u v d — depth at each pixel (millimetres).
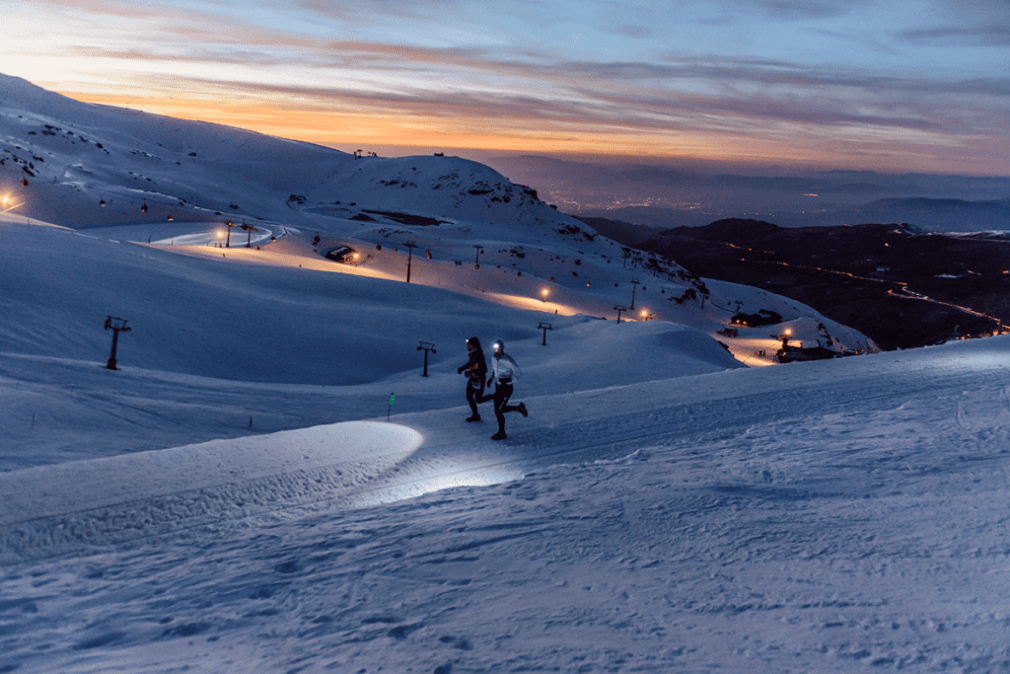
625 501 7883
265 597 5496
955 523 6418
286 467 11016
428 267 128750
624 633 4328
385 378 47500
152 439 19859
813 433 11867
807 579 5223
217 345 44500
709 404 16266
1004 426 11469
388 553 6371
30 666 4242
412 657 4070
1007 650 3758
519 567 5805
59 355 33969
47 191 132250
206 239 107312
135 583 6070
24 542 7695
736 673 3684
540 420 14820
